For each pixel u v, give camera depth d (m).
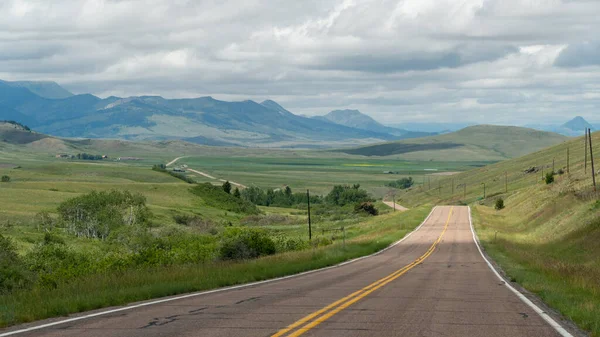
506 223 104.50
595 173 97.88
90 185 177.75
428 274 29.88
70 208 105.88
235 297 18.23
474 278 27.27
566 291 19.84
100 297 17.02
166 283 21.47
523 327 12.66
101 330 12.09
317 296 18.45
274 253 47.19
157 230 100.06
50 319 13.80
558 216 75.56
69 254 57.41
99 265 36.56
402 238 77.56
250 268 29.45
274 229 116.38
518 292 20.55
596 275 25.39
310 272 31.41
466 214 122.25
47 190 160.38
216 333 11.66
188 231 105.06
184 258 40.19
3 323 12.80
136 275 23.64
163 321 13.23
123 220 108.81
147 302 17.03
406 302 16.97
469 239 73.06
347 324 12.77
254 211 179.38
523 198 123.69
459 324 12.94
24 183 173.25
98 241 96.00
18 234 90.12
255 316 13.91
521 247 58.06
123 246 81.62
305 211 191.75
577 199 79.50
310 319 13.40
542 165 190.88
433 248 60.47
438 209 138.88
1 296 18.36
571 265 33.12
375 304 16.38
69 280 24.08
